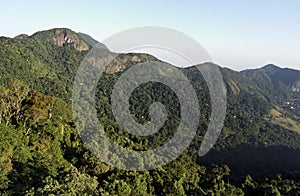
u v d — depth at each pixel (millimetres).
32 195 19891
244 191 48625
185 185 38781
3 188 23453
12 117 38250
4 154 28250
